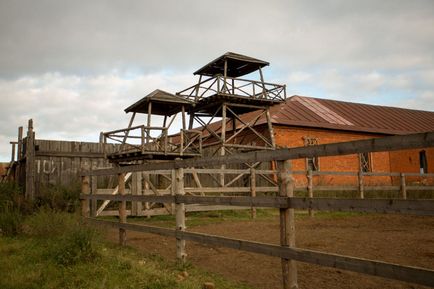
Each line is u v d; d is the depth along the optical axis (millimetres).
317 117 26141
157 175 16594
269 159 4723
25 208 12492
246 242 4984
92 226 8070
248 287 5086
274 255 4570
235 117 22156
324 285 5184
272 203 4648
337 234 9711
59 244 6754
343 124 26453
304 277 5594
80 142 17094
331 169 25359
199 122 21391
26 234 8852
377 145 3615
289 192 4531
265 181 19672
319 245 8070
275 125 23734
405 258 6699
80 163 16922
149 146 15680
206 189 14039
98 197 9305
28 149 15508
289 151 4457
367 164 27484
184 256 6465
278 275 5723
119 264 5848
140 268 5684
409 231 10250
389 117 31531
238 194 17938
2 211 10484
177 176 6582
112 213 13633
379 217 14078
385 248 7672
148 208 14148
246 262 6625
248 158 5004
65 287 4930
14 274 5453
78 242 6387
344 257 3744
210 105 20000
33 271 5602
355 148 3799
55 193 14008
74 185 15141
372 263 3498
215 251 7680
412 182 27125
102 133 16219
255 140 24312
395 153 29078
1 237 8562
